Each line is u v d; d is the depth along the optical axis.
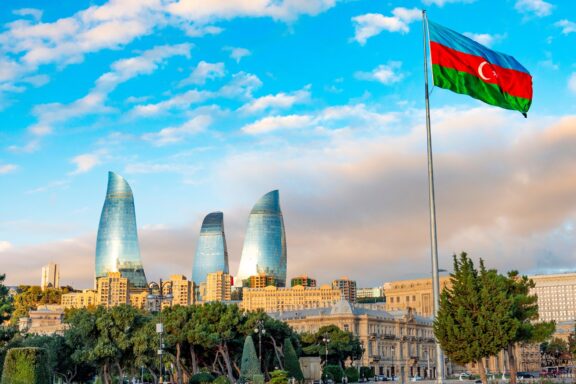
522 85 44.03
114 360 118.69
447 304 66.69
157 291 99.88
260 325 130.25
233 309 137.25
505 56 44.47
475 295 65.94
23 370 53.94
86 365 129.50
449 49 43.41
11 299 106.94
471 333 64.06
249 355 114.00
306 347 184.38
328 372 165.50
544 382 91.62
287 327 145.12
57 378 137.25
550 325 79.44
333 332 190.62
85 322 118.56
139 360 116.56
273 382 104.94
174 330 124.75
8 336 99.56
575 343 190.25
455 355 65.06
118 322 118.44
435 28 43.66
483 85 43.41
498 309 65.06
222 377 115.38
